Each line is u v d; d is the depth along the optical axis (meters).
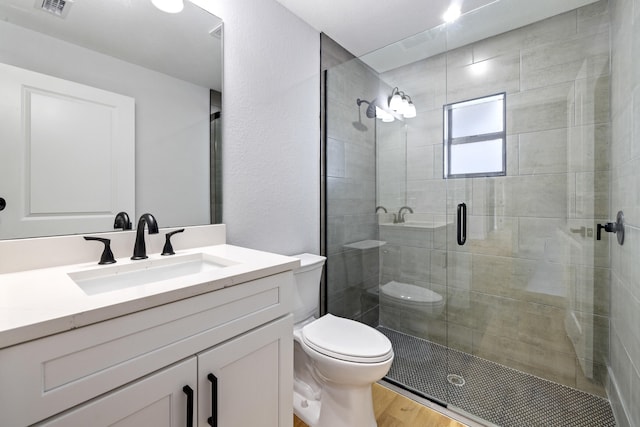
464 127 1.97
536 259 1.78
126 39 1.12
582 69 1.61
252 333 0.88
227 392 0.82
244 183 1.52
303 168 1.87
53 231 0.95
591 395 1.61
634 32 1.15
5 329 0.48
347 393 1.24
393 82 2.16
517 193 1.82
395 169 2.23
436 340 2.12
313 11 1.75
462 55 1.96
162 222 1.22
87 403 0.57
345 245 2.17
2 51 0.86
